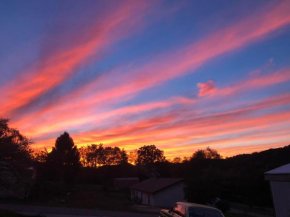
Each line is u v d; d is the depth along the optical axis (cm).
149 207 2892
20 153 1823
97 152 8600
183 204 1055
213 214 957
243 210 2723
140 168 7544
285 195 1596
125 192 5494
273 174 1689
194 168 6053
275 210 1673
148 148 9038
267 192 2991
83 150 8669
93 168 7775
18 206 2209
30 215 1692
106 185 5588
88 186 6031
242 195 3434
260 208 2917
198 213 958
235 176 3456
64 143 5228
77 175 5284
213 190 2481
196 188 2494
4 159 1764
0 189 1859
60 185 3341
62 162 4075
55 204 2611
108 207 2612
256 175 3094
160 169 7456
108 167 7938
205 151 6850
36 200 2891
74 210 2166
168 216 1138
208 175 2572
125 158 8662
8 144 1770
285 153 4894
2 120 1828
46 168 3672
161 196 3228
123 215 2016
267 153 5394
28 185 1931
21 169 1809
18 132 1881
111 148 8656
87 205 2686
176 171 7044
